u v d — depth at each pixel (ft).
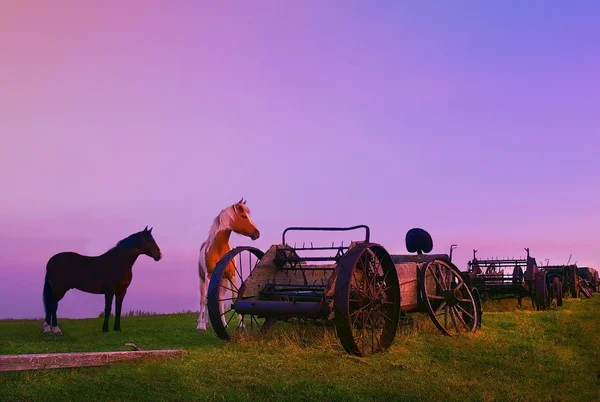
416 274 39.86
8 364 23.47
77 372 24.68
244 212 44.96
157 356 28.09
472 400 22.75
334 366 27.96
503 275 65.77
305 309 31.68
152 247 47.19
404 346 34.09
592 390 24.91
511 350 33.68
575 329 43.32
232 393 22.52
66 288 44.93
